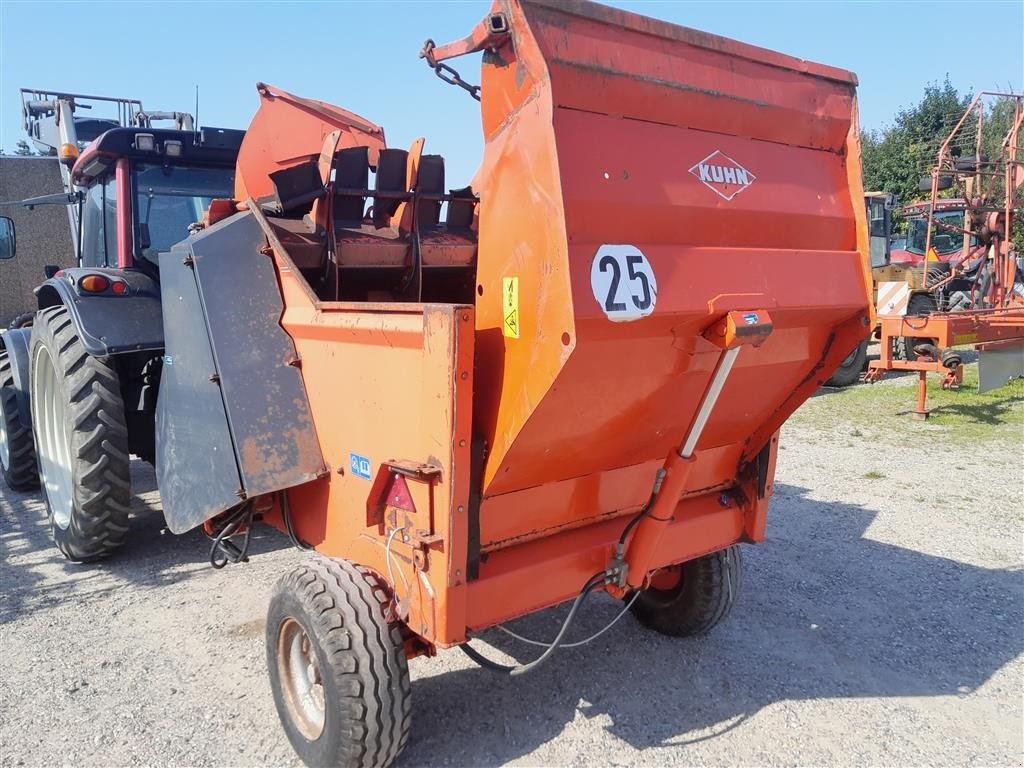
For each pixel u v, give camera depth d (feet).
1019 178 40.55
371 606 8.23
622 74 7.56
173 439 10.90
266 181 12.80
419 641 8.78
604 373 7.57
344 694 7.98
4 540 16.39
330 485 9.63
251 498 9.93
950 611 13.26
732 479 11.05
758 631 12.50
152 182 15.42
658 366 8.04
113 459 13.76
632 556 9.30
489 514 8.46
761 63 8.82
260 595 13.56
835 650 11.90
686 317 7.60
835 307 8.83
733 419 9.89
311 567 8.66
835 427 27.66
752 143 8.75
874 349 46.39
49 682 10.71
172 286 10.50
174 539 16.26
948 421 28.37
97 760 9.03
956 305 42.80
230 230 10.16
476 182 12.50
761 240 8.53
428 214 12.10
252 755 9.18
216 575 14.43
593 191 7.20
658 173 7.75
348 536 9.32
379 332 8.13
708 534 10.52
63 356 13.73
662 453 9.84
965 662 11.58
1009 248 40.75
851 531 17.17
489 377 7.85
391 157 11.49
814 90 9.27
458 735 9.56
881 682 11.00
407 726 8.36
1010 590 14.10
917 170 92.79
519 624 12.60
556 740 9.51
